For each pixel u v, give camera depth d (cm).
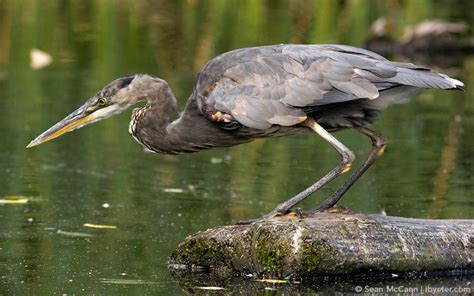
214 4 2920
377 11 2942
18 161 1582
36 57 2323
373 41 2647
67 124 1143
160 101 1136
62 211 1319
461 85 1082
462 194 1420
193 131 1134
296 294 1001
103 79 2150
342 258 1032
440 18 2870
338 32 2705
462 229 1097
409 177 1523
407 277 1059
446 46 2650
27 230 1228
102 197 1395
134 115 1148
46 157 1620
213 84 1108
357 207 1355
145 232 1227
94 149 1688
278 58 1093
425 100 2150
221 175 1535
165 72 2220
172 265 1098
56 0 2928
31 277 1041
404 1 3041
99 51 2416
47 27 2620
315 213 1116
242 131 1123
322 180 1097
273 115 1079
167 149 1147
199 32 2608
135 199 1389
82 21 2700
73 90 2045
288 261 1033
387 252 1047
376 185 1479
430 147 1709
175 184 1476
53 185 1452
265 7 2920
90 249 1153
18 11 2773
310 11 2875
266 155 1672
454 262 1070
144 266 1091
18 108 1892
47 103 1934
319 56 1086
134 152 1678
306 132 1131
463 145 1720
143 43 2494
